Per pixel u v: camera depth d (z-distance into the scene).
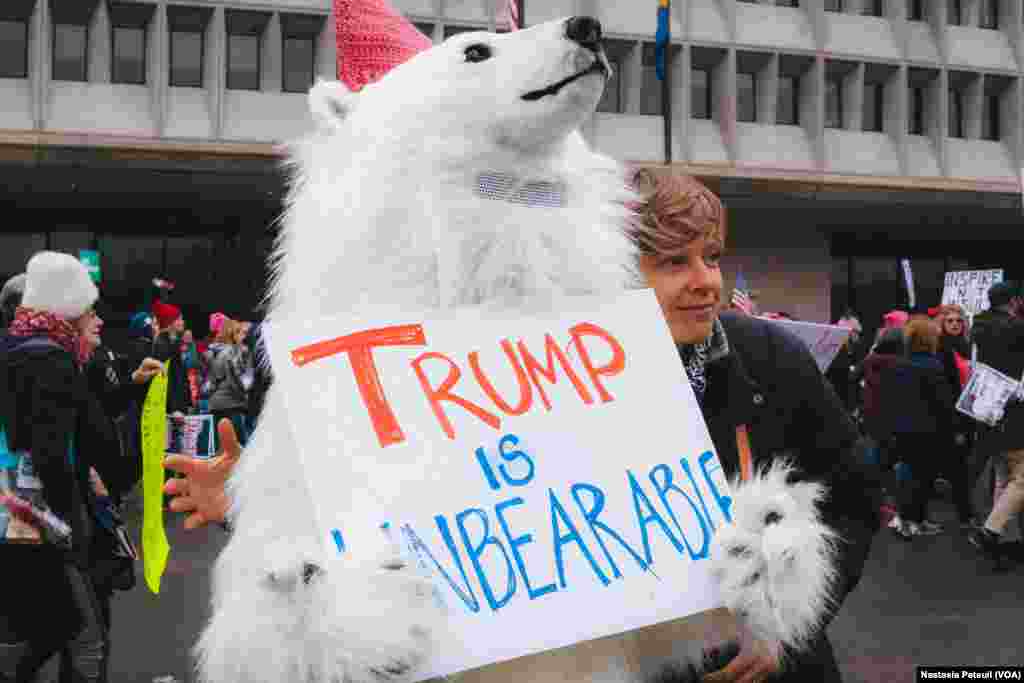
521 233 1.71
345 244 1.72
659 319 1.80
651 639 1.74
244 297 20.81
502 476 1.62
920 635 5.43
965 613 5.89
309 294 1.74
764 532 1.62
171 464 1.83
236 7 19.38
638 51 21.66
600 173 1.91
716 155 22.27
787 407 2.08
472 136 1.73
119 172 19.14
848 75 23.38
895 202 23.20
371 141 1.78
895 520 8.41
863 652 5.13
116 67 19.67
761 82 22.83
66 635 3.39
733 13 22.16
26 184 19.03
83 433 3.48
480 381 1.66
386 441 1.58
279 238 1.93
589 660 1.69
